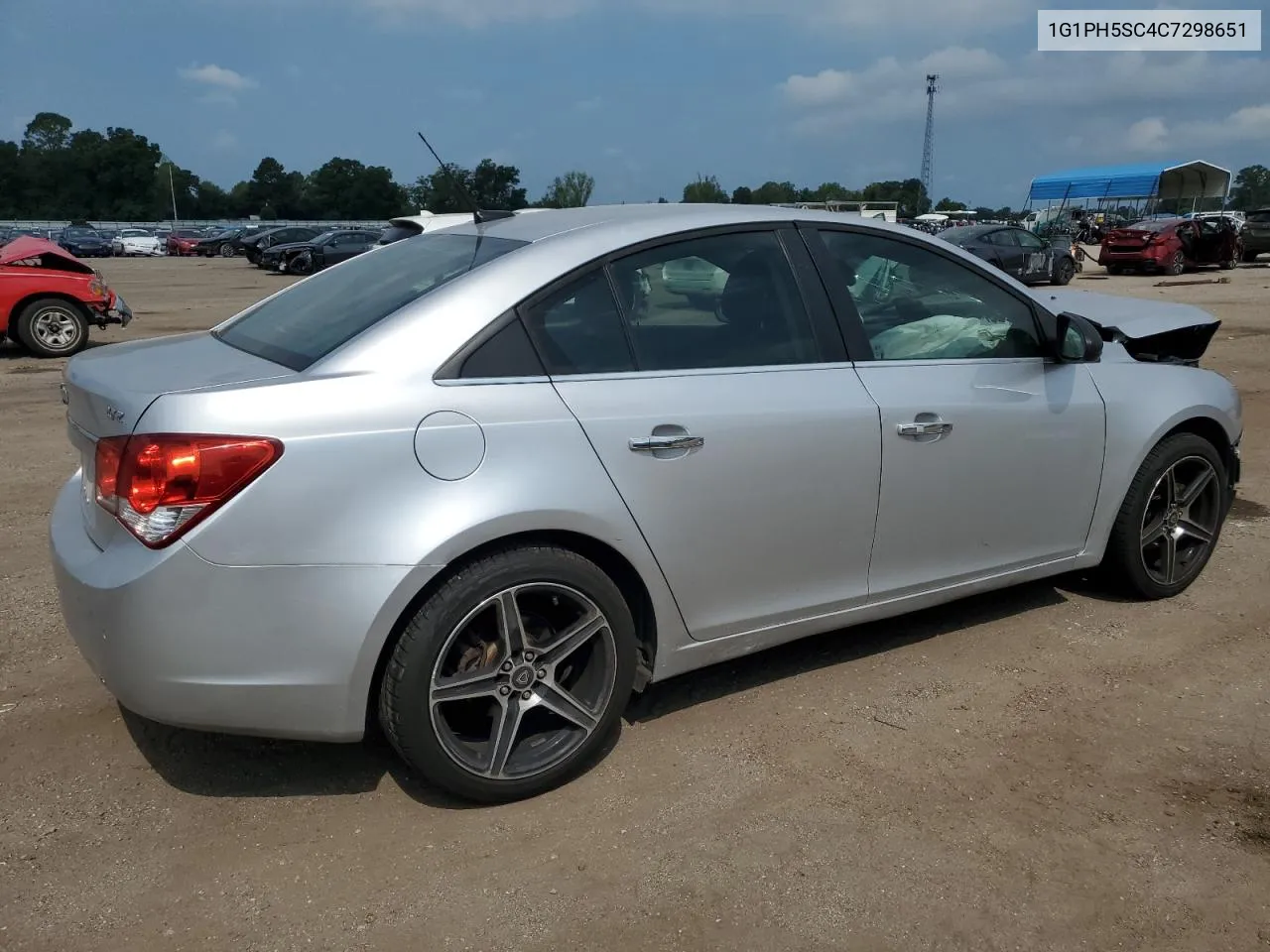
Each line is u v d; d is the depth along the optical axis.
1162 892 2.59
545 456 2.82
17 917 2.48
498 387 2.81
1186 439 4.22
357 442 2.61
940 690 3.62
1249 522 5.42
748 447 3.14
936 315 3.68
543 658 2.91
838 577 3.45
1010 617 4.24
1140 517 4.18
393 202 109.75
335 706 2.67
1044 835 2.80
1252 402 8.45
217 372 2.79
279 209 119.50
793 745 3.26
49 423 7.95
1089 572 4.62
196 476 2.50
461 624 2.74
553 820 2.88
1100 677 3.71
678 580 3.11
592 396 2.93
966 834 2.81
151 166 116.00
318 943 2.41
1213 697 3.56
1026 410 3.74
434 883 2.62
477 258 3.09
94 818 2.87
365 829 2.84
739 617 3.29
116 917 2.49
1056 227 40.03
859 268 3.55
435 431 2.70
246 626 2.56
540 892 2.59
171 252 52.91
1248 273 25.06
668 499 3.02
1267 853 2.73
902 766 3.14
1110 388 4.04
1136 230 24.58
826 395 3.30
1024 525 3.86
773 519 3.23
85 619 2.64
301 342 2.95
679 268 3.19
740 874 2.65
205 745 3.24
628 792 3.01
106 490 2.64
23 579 4.54
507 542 2.82
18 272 11.96
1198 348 4.83
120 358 3.09
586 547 2.99
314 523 2.57
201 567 2.52
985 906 2.53
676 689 3.64
